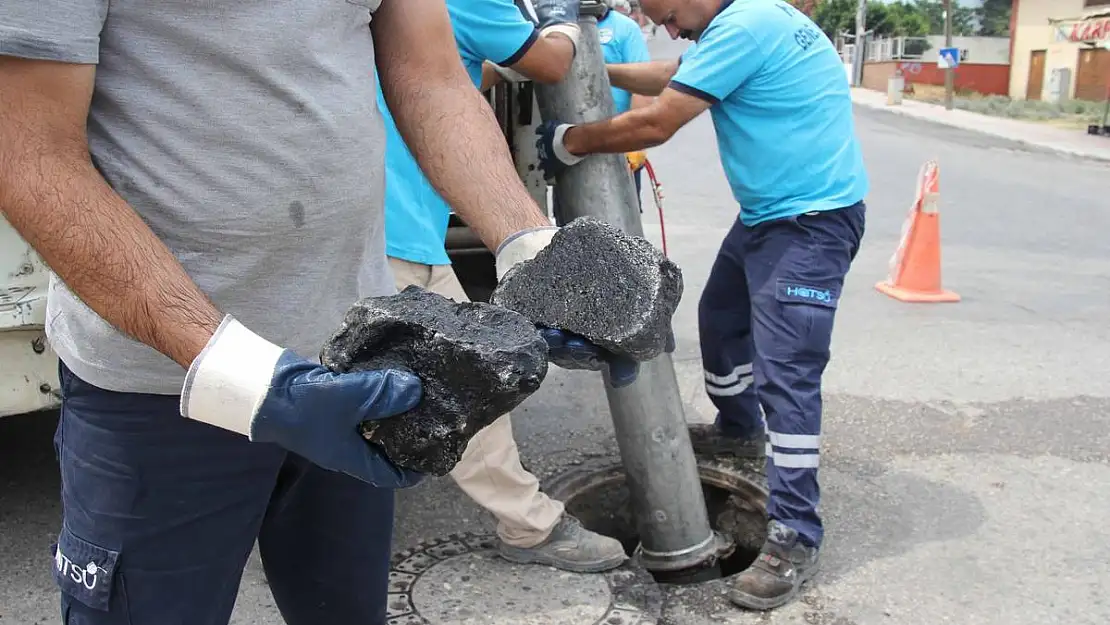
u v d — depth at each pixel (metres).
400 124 1.51
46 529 3.03
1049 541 3.03
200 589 1.43
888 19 43.69
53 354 2.54
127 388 1.30
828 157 2.82
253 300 1.32
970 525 3.13
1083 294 6.20
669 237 7.71
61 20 1.07
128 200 1.22
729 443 3.59
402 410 1.03
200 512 1.39
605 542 2.83
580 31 2.69
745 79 2.75
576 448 3.73
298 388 1.02
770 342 2.83
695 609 2.69
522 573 2.80
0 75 1.06
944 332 5.27
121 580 1.37
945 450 3.71
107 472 1.35
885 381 4.46
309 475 1.54
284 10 1.22
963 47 32.69
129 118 1.20
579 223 1.26
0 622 2.57
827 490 3.37
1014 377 4.53
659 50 21.86
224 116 1.21
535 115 3.42
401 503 3.23
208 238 1.25
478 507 3.21
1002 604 2.70
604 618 2.58
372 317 1.06
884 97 28.00
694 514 2.98
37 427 3.77
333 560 1.61
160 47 1.18
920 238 6.02
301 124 1.26
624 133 2.64
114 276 1.09
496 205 1.43
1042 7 27.86
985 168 13.14
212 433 1.35
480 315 1.10
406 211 2.59
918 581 2.81
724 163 2.99
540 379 1.06
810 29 2.88
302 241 1.32
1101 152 14.81
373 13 1.48
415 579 2.75
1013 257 7.50
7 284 2.38
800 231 2.81
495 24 2.49
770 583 2.68
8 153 1.07
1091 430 3.90
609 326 1.17
